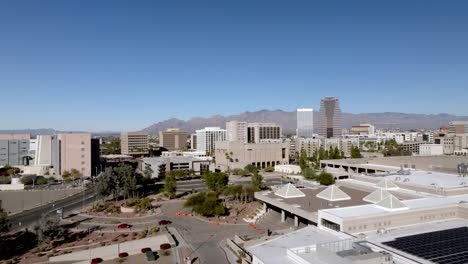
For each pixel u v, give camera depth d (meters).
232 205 146.62
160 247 96.12
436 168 174.25
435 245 63.47
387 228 83.19
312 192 130.50
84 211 143.50
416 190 120.38
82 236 109.06
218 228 115.50
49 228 103.81
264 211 131.88
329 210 88.69
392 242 66.69
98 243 101.25
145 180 192.62
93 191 190.00
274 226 116.25
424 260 56.31
